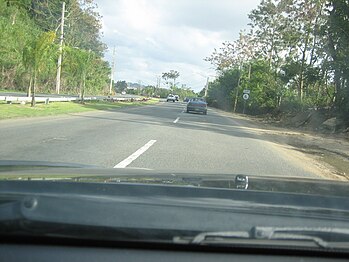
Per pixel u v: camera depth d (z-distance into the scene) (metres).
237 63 76.00
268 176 3.81
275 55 53.06
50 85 65.94
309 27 41.91
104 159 10.47
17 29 49.22
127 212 2.29
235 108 66.06
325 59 36.19
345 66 30.41
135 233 2.23
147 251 2.27
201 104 41.00
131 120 24.78
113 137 15.41
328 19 33.59
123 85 171.00
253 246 2.32
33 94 28.42
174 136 17.33
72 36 79.00
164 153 12.22
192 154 12.48
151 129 19.70
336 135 27.89
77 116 25.16
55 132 15.77
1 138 13.19
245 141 18.16
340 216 2.43
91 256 2.24
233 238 2.30
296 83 45.75
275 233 2.32
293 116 41.84
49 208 2.25
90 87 76.62
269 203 2.50
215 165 10.83
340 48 31.77
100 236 2.22
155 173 3.62
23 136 14.02
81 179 2.79
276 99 51.41
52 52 29.06
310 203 2.55
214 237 2.28
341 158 15.70
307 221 2.37
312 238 2.35
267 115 51.53
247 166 11.16
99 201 2.31
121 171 3.72
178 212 2.31
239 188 2.76
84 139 14.25
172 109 46.50
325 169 12.45
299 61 43.50
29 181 2.55
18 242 2.22
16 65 52.06
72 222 2.21
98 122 21.66
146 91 156.62
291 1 43.31
